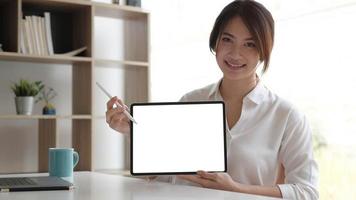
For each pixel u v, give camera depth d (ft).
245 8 4.75
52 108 9.36
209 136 4.25
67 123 10.52
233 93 5.29
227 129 5.15
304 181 4.62
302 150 4.85
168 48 11.09
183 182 5.16
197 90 5.67
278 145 5.01
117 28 11.22
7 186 3.86
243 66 4.91
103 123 11.03
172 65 10.97
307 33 7.92
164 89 11.21
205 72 10.05
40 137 9.86
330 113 7.48
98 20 10.99
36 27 9.24
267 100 5.21
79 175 5.33
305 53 7.92
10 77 9.78
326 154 7.53
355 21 7.18
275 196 4.38
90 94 9.61
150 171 4.24
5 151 9.73
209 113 4.28
